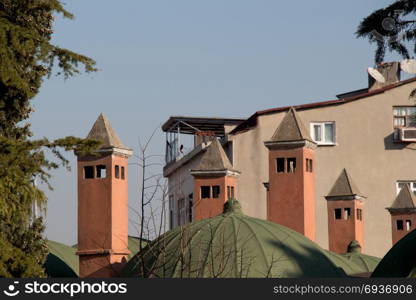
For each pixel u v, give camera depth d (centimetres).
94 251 6794
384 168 10475
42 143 4662
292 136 7144
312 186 7200
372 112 10538
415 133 10394
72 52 4859
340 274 6444
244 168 10088
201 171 7425
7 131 5109
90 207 6869
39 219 5106
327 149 10450
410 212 9019
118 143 6962
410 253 5847
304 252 6406
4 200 4509
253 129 10162
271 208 7125
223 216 6525
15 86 4884
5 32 4744
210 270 5659
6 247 4725
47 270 7281
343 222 8388
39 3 5009
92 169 6925
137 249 7500
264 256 6191
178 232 6266
